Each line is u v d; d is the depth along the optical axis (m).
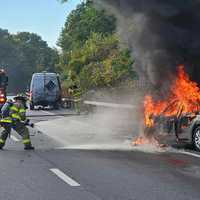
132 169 13.12
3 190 10.49
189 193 10.12
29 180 11.62
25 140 17.50
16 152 16.69
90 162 14.33
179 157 15.35
